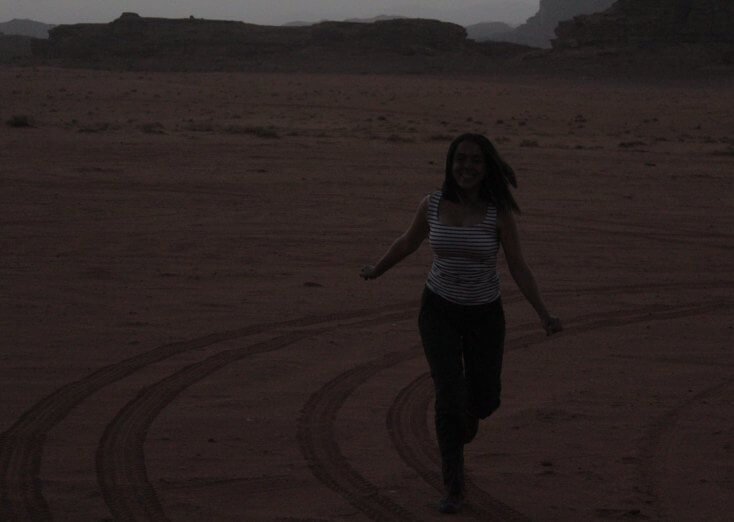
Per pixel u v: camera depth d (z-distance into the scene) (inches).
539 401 276.8
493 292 194.2
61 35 6904.5
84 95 2401.6
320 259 518.3
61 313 375.2
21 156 989.2
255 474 211.5
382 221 665.0
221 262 502.3
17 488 200.4
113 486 202.7
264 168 964.6
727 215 754.2
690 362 326.0
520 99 2876.5
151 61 6363.2
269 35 6727.4
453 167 188.5
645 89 4377.5
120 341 333.1
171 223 629.3
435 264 195.6
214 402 266.1
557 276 492.4
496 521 187.8
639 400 279.0
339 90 3144.7
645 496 203.5
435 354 191.3
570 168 1071.0
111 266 481.4
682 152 1364.4
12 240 550.3
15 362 302.2
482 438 243.1
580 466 222.4
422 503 196.1
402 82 4079.7
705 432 250.1
